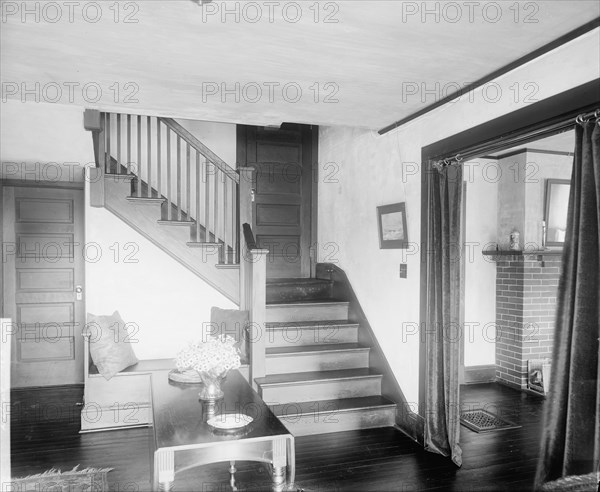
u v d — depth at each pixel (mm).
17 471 3096
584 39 2318
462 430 3906
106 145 4449
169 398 2967
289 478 2434
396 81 3033
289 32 2359
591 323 2225
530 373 4977
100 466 3172
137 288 4359
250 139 5809
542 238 4930
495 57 2658
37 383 4969
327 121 4016
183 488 2902
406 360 3883
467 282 5266
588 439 2215
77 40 2457
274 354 4188
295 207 5988
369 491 2896
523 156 4910
